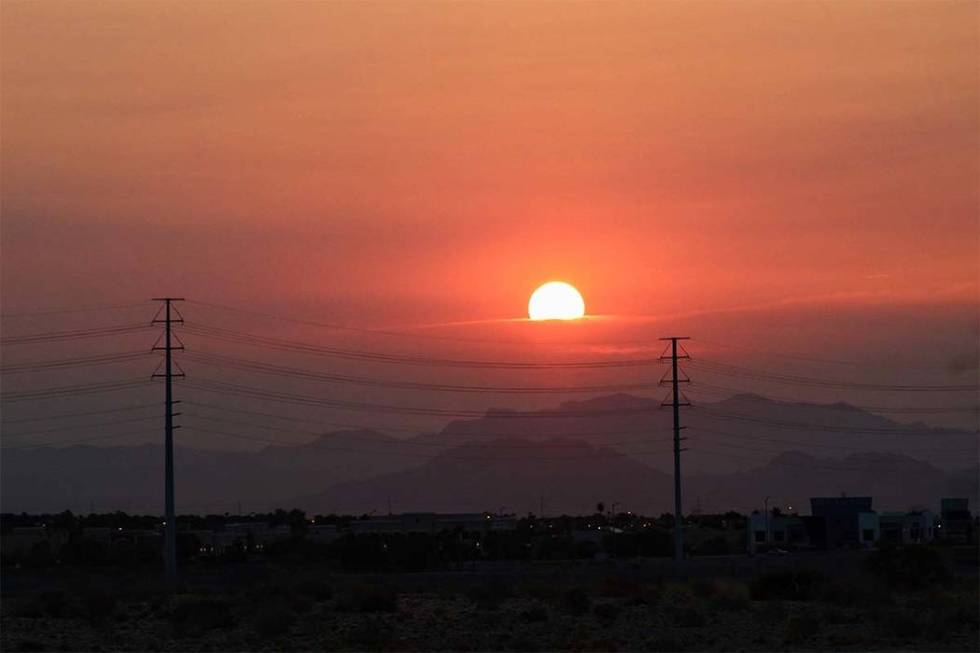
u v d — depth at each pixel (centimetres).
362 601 12712
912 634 10562
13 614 12394
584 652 9625
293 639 10644
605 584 14275
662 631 10975
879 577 15688
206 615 11562
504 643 10231
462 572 19800
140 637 10869
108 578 18300
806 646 9919
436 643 10269
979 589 15300
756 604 13425
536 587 14125
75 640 10662
